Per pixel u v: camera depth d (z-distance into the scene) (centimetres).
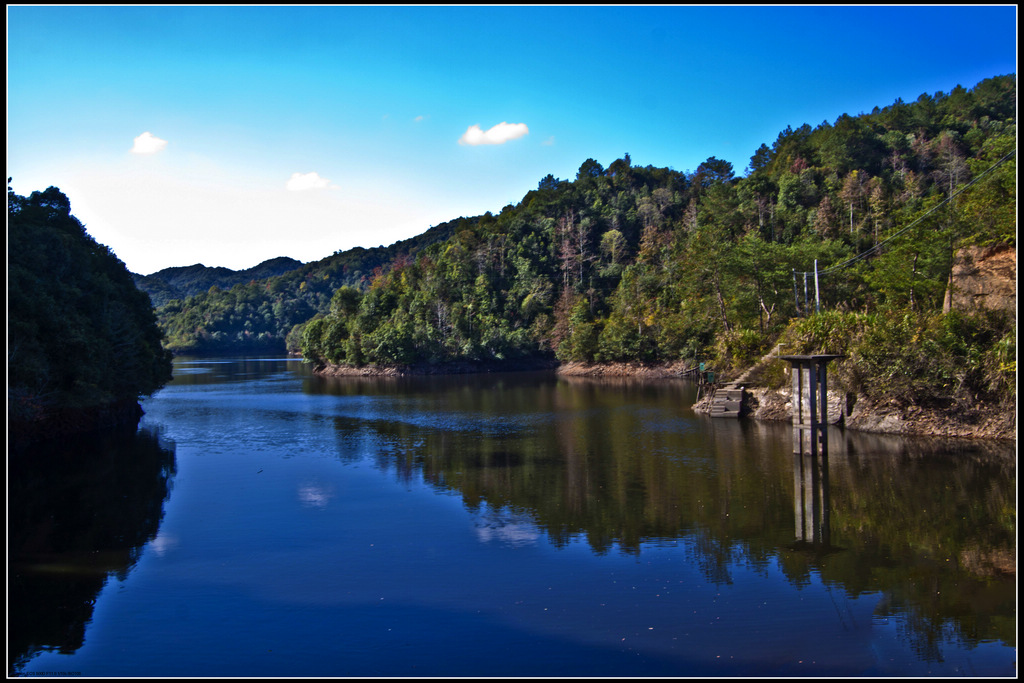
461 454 3650
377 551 2016
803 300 7212
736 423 4597
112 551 2056
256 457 3659
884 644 1371
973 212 4900
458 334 13900
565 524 2259
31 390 3875
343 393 8188
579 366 11969
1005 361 3278
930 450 3256
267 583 1769
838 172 16512
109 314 5322
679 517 2303
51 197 6506
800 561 1850
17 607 1630
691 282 8075
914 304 5609
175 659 1370
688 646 1382
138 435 4578
